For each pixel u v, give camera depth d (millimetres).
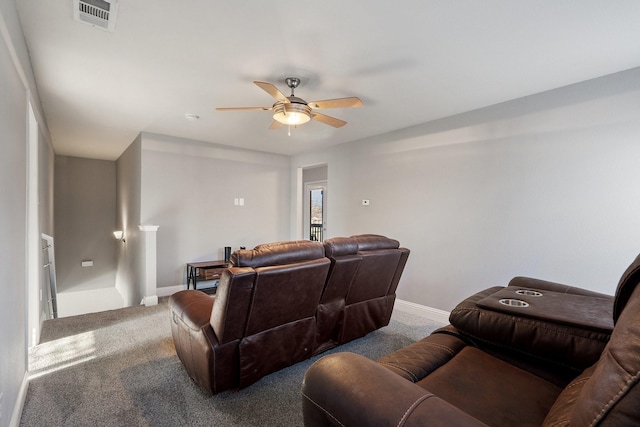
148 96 2949
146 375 2201
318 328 2328
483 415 985
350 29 1884
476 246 3223
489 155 3129
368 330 2781
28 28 1871
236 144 5008
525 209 2879
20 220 1918
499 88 2719
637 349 567
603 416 571
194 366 1917
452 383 1159
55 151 5707
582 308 1392
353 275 2363
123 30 1903
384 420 760
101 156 6238
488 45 2047
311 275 1974
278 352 2029
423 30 1890
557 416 804
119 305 6145
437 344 1495
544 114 2773
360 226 4496
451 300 3414
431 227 3611
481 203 3188
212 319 1788
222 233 5078
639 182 2314
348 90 2781
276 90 2238
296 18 1784
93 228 6484
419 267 3723
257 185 5496
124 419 1741
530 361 1349
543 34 1917
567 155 2641
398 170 3984
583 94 2562
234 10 1717
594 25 1819
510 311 1414
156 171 4387
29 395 1938
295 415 1807
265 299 1798
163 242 4473
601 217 2475
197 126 3973
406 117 3506
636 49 2074
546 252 2754
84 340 2777
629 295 831
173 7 1690
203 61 2279
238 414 1807
